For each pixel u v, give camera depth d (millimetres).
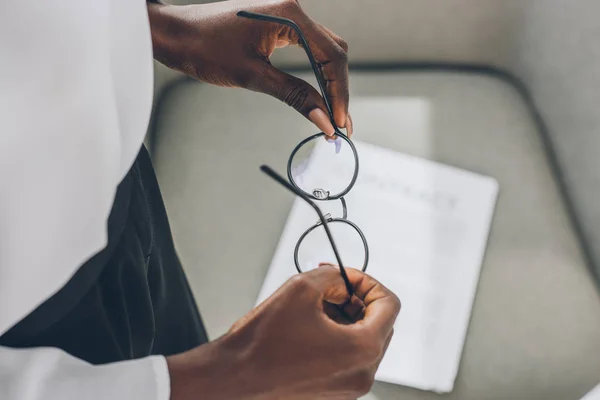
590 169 651
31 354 305
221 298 666
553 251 674
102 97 271
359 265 632
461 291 654
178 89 799
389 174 721
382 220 690
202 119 773
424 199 704
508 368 620
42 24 235
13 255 264
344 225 646
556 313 642
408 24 776
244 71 478
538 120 764
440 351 630
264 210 709
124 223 370
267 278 672
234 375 336
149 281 490
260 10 457
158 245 495
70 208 279
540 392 610
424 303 649
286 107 776
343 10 771
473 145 741
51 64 243
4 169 245
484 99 779
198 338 615
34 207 263
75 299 340
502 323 639
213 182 730
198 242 696
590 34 617
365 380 360
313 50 469
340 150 516
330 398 364
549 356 623
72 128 262
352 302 385
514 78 803
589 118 641
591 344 625
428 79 801
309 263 630
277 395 341
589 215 666
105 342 396
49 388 298
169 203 719
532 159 731
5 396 284
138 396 315
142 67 317
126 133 329
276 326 345
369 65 827
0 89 234
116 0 281
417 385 618
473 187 712
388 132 755
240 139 756
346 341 347
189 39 475
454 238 680
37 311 324
